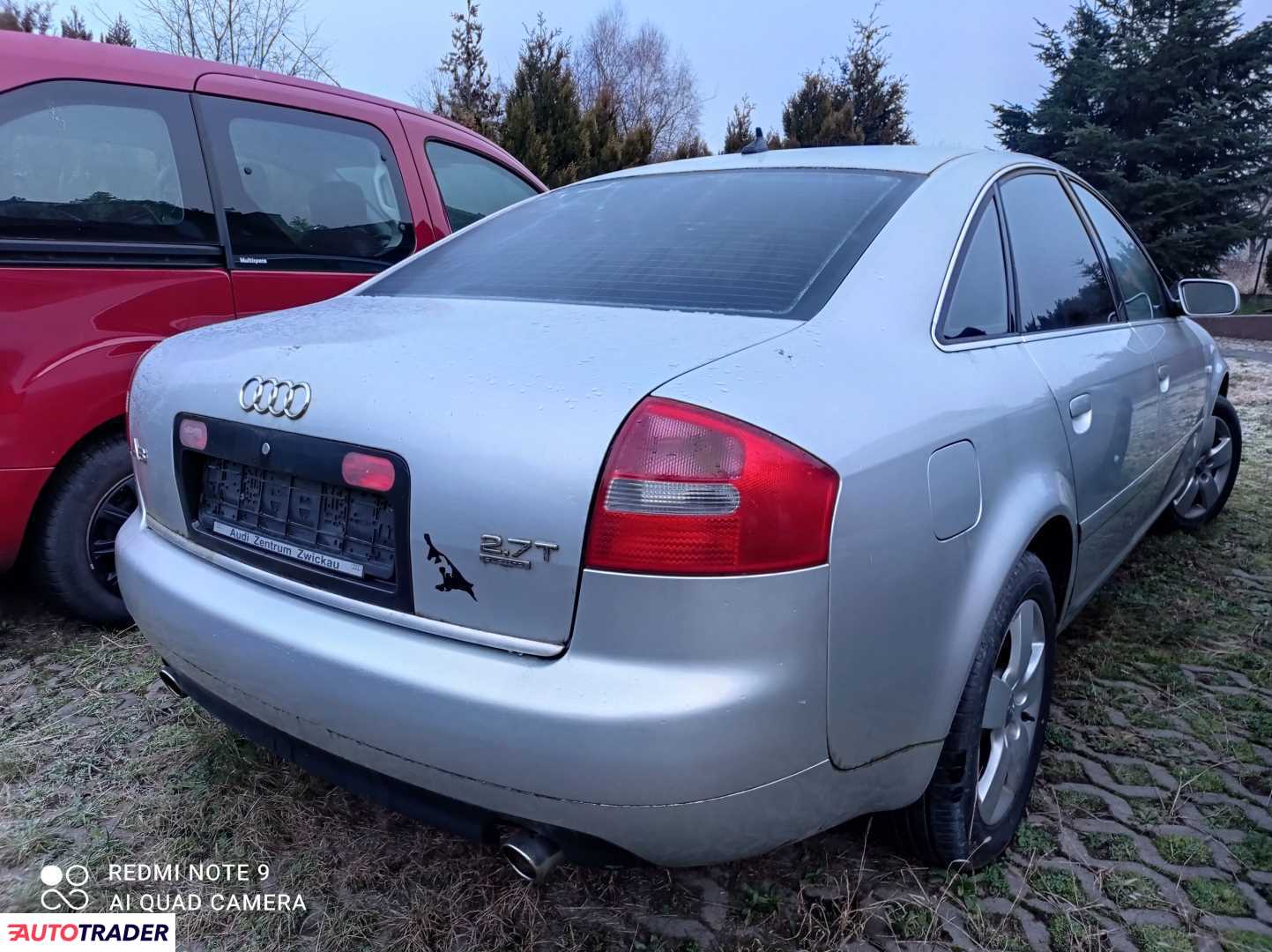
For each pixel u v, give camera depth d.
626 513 1.33
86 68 3.01
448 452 1.42
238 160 3.38
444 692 1.40
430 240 4.06
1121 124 20.20
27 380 2.73
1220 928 1.82
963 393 1.78
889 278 1.82
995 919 1.85
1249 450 5.74
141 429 1.98
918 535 1.56
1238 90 19.28
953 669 1.70
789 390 1.46
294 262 3.52
